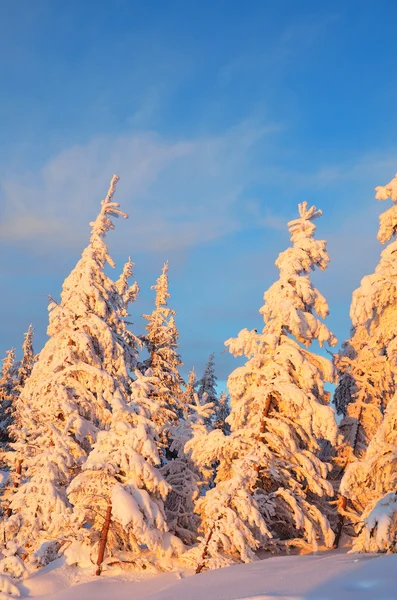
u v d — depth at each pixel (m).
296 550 19.55
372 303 12.32
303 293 19.25
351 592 6.75
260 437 18.89
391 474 12.01
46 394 23.69
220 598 8.17
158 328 33.06
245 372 19.38
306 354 19.58
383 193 13.40
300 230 21.17
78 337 24.05
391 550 9.84
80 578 17.28
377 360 24.86
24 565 17.00
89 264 25.91
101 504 18.50
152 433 19.39
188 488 22.03
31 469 21.05
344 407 27.20
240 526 16.03
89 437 22.64
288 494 18.06
